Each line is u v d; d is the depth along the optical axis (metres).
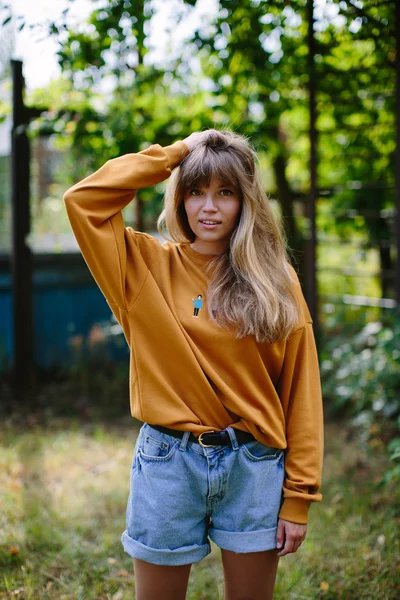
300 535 1.73
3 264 5.84
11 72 5.12
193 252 1.80
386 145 5.27
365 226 5.67
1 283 5.83
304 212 6.27
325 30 4.12
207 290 1.74
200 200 1.73
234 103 4.70
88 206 1.65
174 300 1.72
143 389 1.70
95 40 3.80
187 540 1.71
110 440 4.32
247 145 1.77
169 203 1.80
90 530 2.99
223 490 1.68
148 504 1.68
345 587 2.48
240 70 4.35
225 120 4.80
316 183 4.70
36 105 5.15
